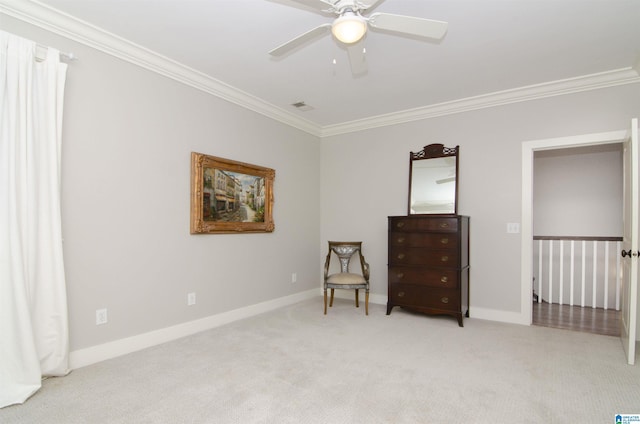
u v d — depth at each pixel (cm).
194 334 327
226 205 365
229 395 210
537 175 558
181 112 326
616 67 315
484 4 225
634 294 257
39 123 224
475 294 393
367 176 477
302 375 237
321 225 518
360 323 363
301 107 427
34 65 223
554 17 239
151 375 237
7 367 200
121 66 280
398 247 393
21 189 214
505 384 225
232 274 375
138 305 289
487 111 392
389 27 205
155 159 304
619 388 220
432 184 420
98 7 232
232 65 317
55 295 228
